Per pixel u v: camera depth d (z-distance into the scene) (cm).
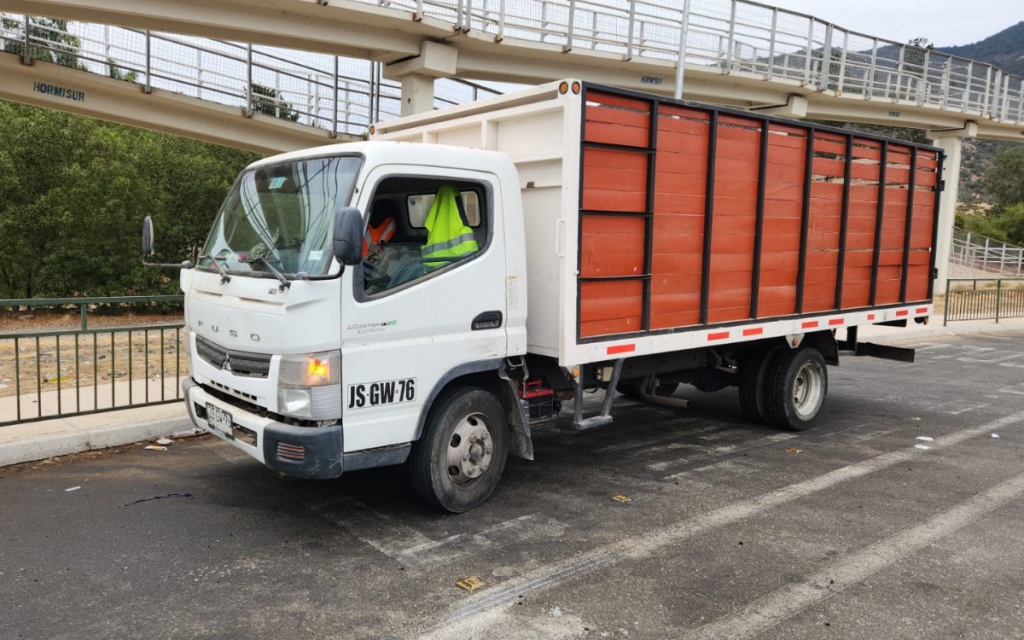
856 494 552
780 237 666
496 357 499
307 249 429
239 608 368
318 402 412
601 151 512
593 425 562
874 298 778
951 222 3519
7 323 1727
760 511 514
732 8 2370
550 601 378
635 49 2169
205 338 501
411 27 1741
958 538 468
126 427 661
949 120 3397
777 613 369
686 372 744
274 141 2064
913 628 356
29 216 1998
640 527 480
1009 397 953
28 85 1697
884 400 929
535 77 2105
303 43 1753
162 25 1581
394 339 443
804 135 675
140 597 379
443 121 605
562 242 496
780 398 729
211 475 581
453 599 379
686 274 588
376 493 541
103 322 1819
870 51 2877
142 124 1892
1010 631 355
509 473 596
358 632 346
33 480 566
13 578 399
